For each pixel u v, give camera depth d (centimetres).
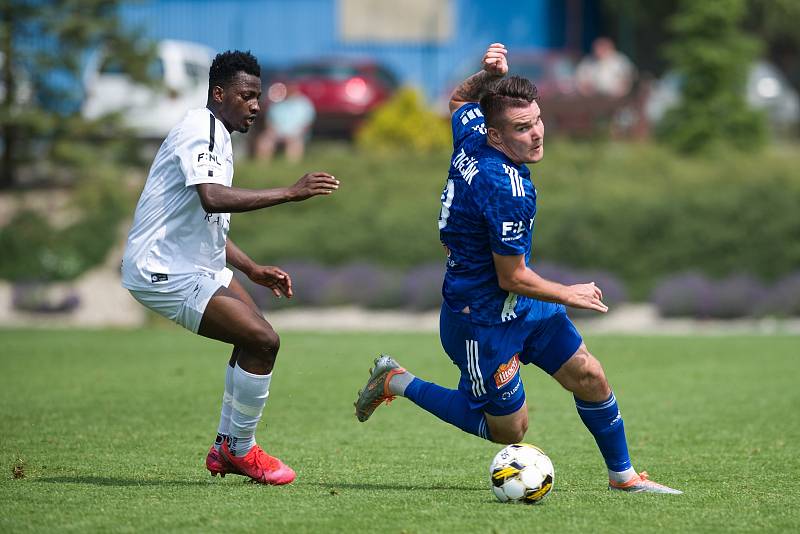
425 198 7900
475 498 1988
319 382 3891
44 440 2703
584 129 9162
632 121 9188
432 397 2091
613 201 7269
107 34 8381
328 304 6900
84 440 2706
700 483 2188
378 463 2430
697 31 9081
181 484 2125
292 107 8988
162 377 3950
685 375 4050
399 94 8988
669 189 7525
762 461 2458
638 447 2662
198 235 2080
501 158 1909
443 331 2020
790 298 6372
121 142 8456
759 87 10356
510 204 1869
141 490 2048
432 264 7169
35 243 7581
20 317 6969
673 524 1781
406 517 1816
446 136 8875
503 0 12019
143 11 11688
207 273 2103
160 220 2059
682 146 8912
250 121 2109
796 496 2038
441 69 11938
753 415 3169
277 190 1991
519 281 1886
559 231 7131
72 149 8181
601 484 2188
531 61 9838
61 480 2164
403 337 5497
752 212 6938
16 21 8212
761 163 7900
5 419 3036
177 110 8625
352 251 7425
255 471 2125
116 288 7275
